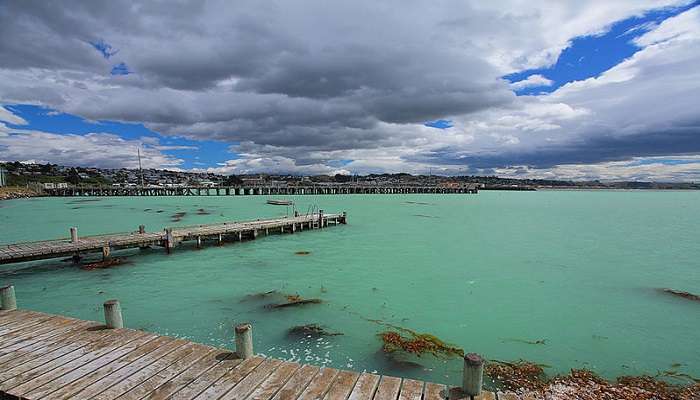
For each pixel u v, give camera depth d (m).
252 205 66.50
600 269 18.61
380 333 10.32
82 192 91.88
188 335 10.05
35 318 8.35
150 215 46.56
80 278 16.14
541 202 86.94
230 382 5.86
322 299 13.31
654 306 13.03
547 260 20.77
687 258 21.56
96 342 7.18
